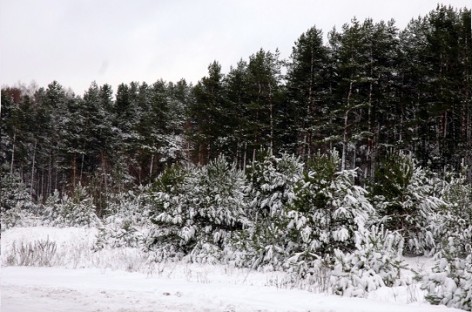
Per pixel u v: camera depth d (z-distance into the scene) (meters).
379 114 33.84
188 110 42.09
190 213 16.97
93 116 51.44
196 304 6.99
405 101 32.34
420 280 8.99
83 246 19.59
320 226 13.16
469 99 28.08
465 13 30.31
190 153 43.38
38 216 42.09
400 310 6.89
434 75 30.20
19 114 55.97
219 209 16.84
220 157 17.72
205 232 16.98
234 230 17.14
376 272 9.63
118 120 56.41
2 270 12.27
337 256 9.80
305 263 11.54
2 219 34.03
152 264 14.28
